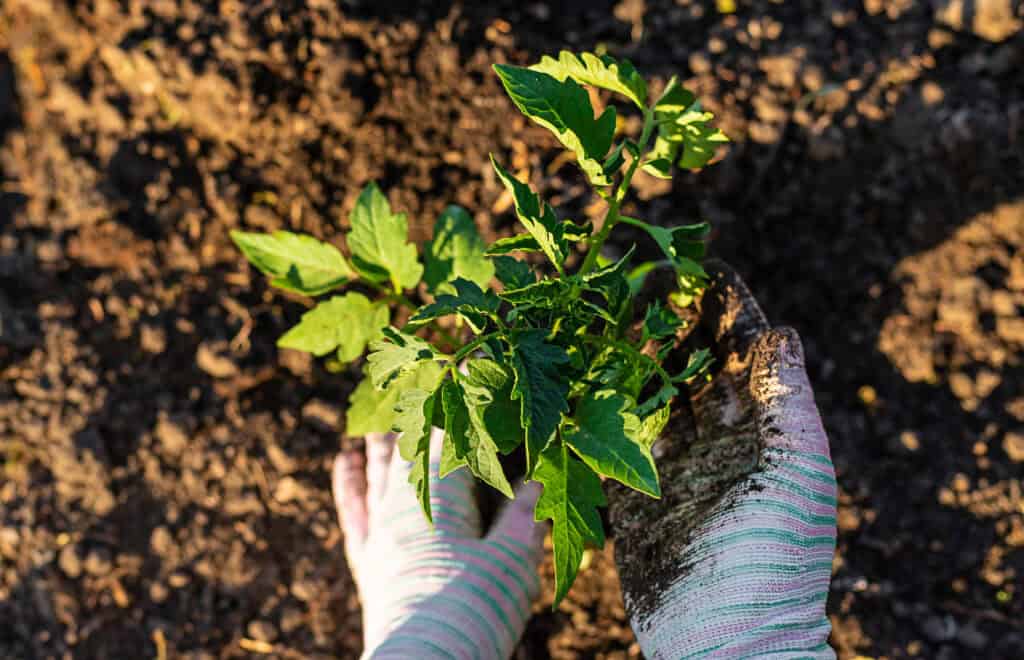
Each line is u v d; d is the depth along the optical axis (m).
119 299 1.28
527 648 1.20
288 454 1.25
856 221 1.24
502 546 1.07
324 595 1.24
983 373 1.21
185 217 1.28
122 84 1.30
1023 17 1.20
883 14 1.25
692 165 0.98
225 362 1.26
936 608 1.19
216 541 1.25
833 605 1.19
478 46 1.26
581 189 1.24
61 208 1.29
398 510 1.09
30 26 1.31
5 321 1.28
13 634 1.25
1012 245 1.21
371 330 1.05
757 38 1.25
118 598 1.25
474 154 1.26
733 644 0.94
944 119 1.22
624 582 0.99
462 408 0.89
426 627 1.03
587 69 0.93
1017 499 1.19
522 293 0.92
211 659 1.24
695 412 0.99
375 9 1.27
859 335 1.23
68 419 1.26
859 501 1.21
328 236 1.27
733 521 0.95
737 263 1.25
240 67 1.26
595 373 0.96
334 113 1.26
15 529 1.25
